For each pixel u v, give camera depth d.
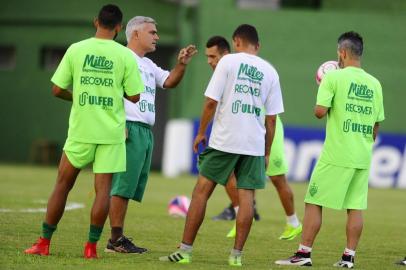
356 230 27.69
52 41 98.56
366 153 27.56
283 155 35.53
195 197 26.70
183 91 89.31
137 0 96.44
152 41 30.20
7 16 99.62
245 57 26.73
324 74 29.22
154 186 66.00
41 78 99.12
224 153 26.45
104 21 26.23
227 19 90.56
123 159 26.55
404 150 76.44
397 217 48.28
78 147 26.19
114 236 29.22
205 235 35.31
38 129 99.38
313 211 27.67
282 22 90.62
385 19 89.56
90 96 26.06
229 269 25.73
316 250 32.28
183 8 92.94
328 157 27.41
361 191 27.77
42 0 98.44
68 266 24.86
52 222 26.89
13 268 24.11
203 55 89.81
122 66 26.22
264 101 26.97
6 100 100.12
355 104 27.42
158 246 31.20
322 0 94.12
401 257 31.03
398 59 88.94
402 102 87.75
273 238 35.66
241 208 26.70
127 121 29.61
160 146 102.31
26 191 54.34
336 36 90.00
